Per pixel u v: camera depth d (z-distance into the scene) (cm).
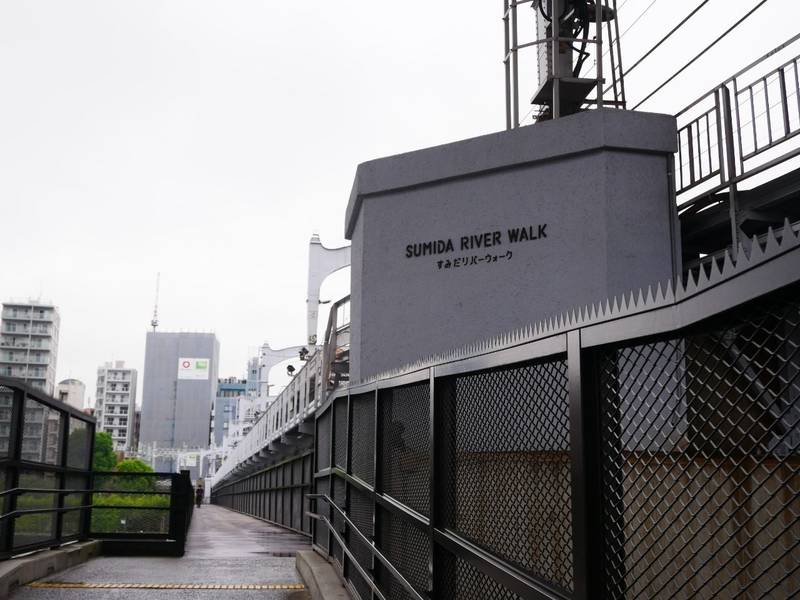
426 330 1052
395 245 1095
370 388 648
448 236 1055
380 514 605
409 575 488
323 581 762
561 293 965
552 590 249
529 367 287
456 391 388
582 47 1205
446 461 401
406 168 1088
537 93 1198
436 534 398
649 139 962
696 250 1085
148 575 956
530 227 995
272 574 996
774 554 176
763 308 162
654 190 962
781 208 855
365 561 649
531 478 281
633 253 945
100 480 1262
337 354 1616
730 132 851
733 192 840
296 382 2205
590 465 228
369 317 1098
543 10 1198
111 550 1217
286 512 2559
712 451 177
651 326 195
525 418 288
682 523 203
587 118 968
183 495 1235
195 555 1271
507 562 299
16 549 861
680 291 184
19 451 833
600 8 1108
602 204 952
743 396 167
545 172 995
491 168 1022
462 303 1030
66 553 1014
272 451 2956
